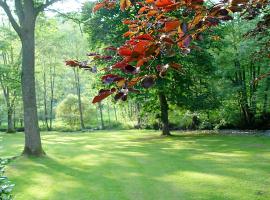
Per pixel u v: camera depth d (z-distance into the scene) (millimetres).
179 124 30984
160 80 20641
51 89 43938
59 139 25609
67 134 31594
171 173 11547
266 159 13203
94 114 43156
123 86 1839
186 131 28344
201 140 20219
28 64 15547
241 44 23312
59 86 48125
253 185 9578
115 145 20141
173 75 21672
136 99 23938
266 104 25203
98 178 11281
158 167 12648
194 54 20484
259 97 24812
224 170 11578
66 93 56750
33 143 15516
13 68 32969
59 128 41750
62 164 13789
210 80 25969
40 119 47469
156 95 24391
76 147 19531
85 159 14891
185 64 21953
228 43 24625
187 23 1693
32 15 15578
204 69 23203
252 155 14234
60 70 44188
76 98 43219
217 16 1800
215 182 10094
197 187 9680
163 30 1886
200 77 24734
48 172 12312
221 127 28781
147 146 18891
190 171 11688
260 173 10906
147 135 26234
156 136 24531
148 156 15227
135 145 19688
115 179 11062
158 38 1788
